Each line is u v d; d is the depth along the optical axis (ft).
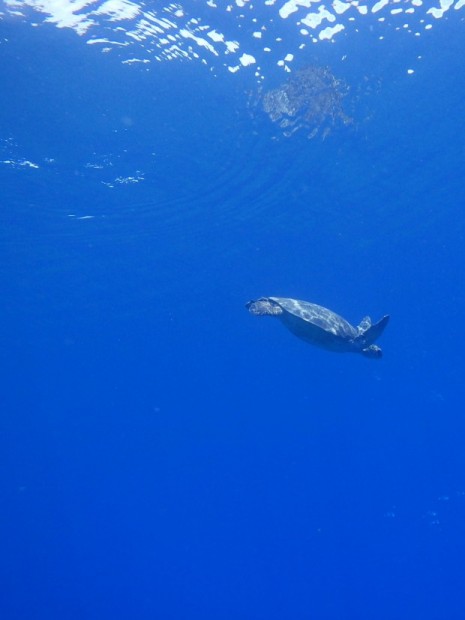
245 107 48.06
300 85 45.98
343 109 50.19
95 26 36.99
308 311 32.22
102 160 53.47
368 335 30.83
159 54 40.29
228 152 55.31
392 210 78.95
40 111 44.50
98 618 70.44
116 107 45.21
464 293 124.57
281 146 55.62
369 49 42.93
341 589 62.90
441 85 48.88
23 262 80.07
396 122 53.88
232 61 42.24
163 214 69.10
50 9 35.22
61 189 59.06
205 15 37.78
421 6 39.58
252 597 66.54
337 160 60.39
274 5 37.81
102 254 81.35
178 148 53.06
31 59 38.88
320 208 74.33
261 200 68.85
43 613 73.82
